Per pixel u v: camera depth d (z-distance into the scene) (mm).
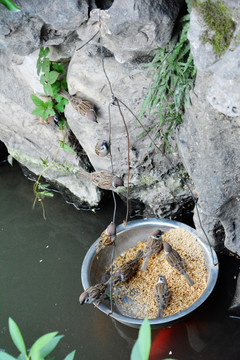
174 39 1269
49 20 1244
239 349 1485
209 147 1303
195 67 1269
